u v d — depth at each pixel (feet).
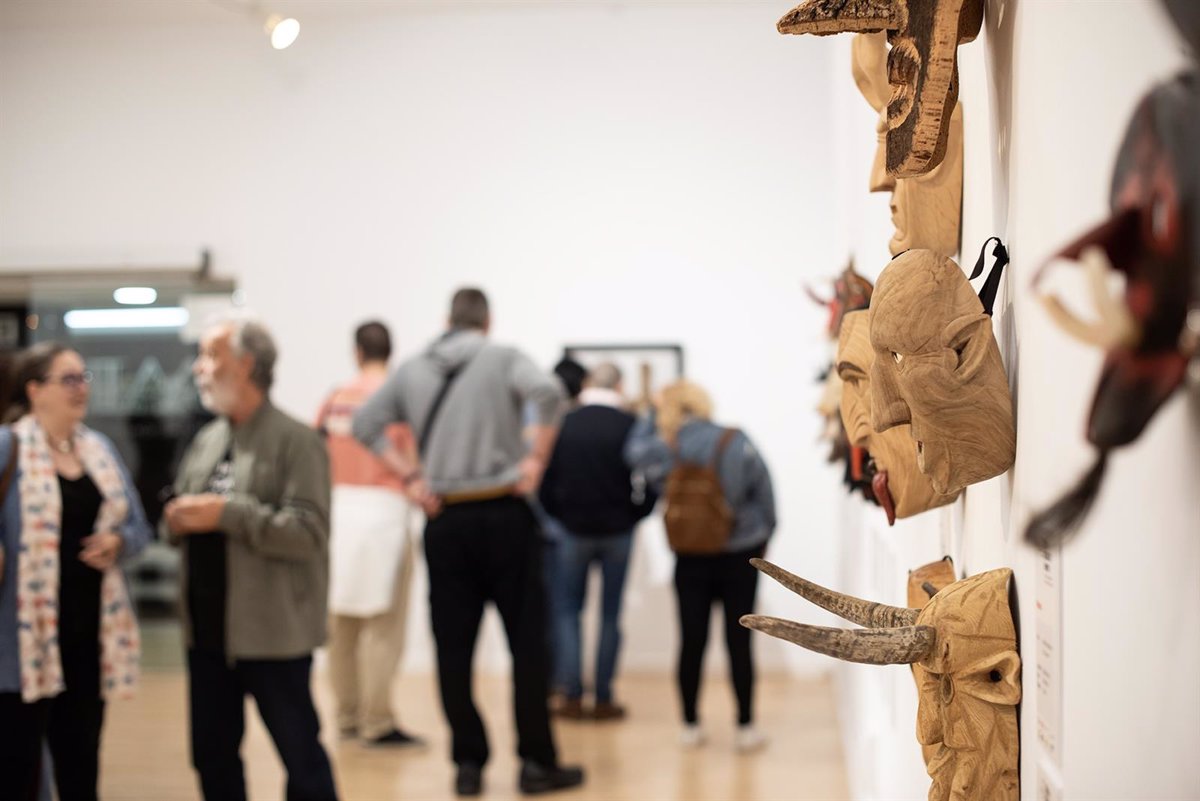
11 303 23.22
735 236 21.62
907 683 6.25
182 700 19.69
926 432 3.10
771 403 21.42
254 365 10.41
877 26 3.37
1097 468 2.28
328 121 22.48
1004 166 3.31
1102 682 2.30
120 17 22.39
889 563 7.25
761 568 3.33
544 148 22.03
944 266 3.04
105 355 23.08
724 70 21.71
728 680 20.83
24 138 23.07
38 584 9.95
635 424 17.99
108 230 22.89
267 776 14.93
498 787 14.14
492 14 22.18
